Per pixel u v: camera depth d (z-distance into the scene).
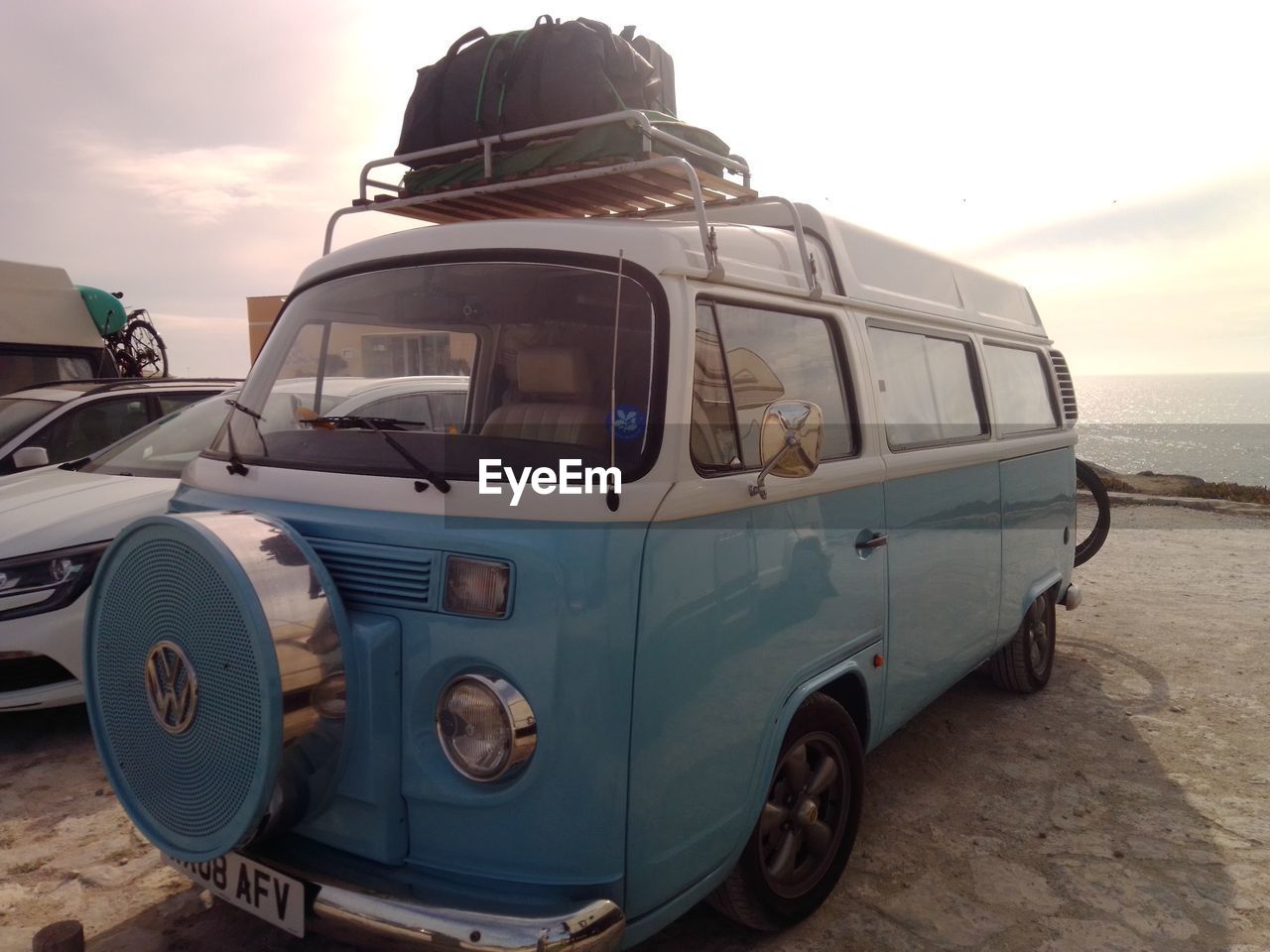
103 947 3.14
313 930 2.40
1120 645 7.00
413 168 3.78
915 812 4.28
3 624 4.56
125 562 2.60
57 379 9.80
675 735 2.55
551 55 3.35
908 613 3.91
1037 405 5.82
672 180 3.54
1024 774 4.71
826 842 3.40
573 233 2.84
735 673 2.78
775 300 3.16
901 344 4.13
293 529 2.60
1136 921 3.42
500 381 2.86
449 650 2.42
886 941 3.28
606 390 2.65
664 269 2.69
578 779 2.34
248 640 2.29
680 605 2.55
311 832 2.65
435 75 3.68
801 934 3.31
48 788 4.36
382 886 2.39
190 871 2.76
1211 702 5.77
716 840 2.77
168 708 2.51
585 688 2.33
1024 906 3.51
